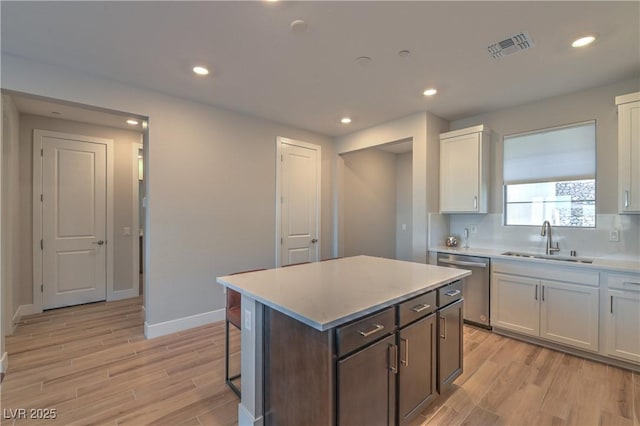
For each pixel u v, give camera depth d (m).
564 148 3.15
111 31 2.05
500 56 2.37
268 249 3.98
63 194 4.00
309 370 1.47
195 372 2.42
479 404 2.03
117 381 2.29
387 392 1.64
